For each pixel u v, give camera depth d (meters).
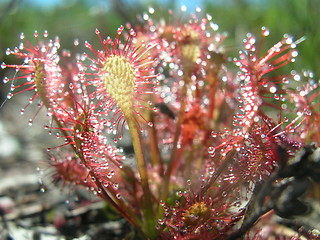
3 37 0.23
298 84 0.12
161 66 0.08
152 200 0.08
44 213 0.10
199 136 0.08
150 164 0.08
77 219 0.10
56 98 0.07
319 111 0.08
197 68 0.07
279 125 0.06
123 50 0.07
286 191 0.05
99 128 0.07
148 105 0.08
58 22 0.25
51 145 0.15
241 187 0.07
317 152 0.05
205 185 0.07
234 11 0.20
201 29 0.08
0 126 0.18
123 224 0.09
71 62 0.08
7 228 0.09
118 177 0.08
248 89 0.06
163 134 0.09
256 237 0.07
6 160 0.14
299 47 0.13
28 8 0.26
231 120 0.08
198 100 0.08
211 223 0.06
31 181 0.12
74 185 0.07
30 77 0.07
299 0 0.14
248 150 0.06
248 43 0.06
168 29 0.08
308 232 0.07
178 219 0.06
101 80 0.07
